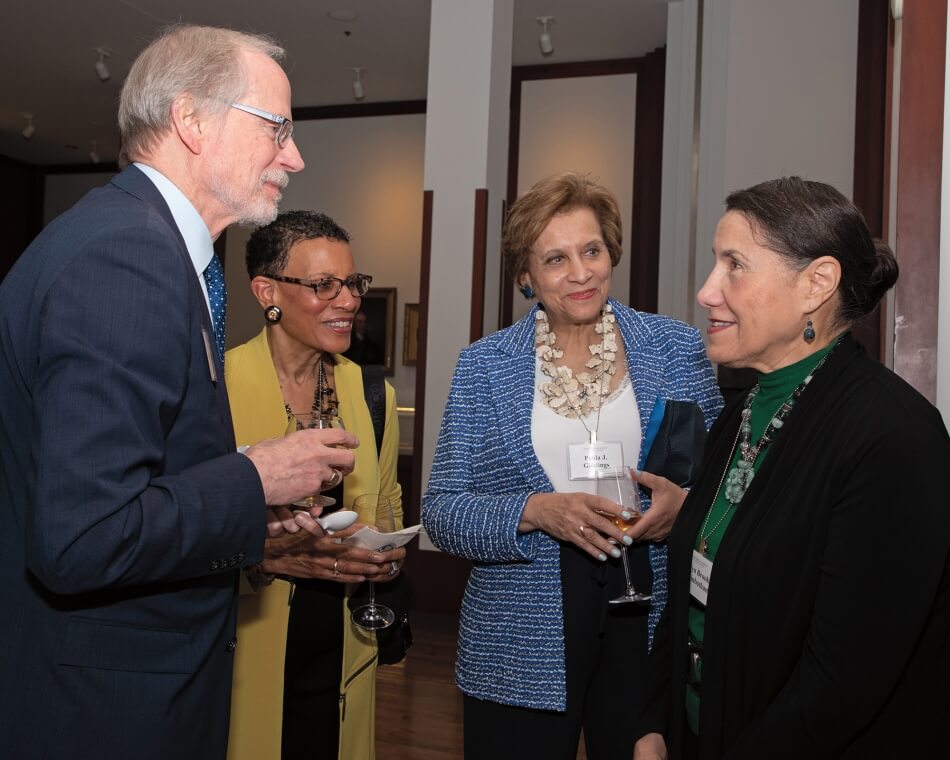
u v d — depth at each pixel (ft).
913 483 3.33
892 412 3.53
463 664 5.75
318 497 4.86
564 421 5.83
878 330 10.84
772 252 3.91
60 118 30.17
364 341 26.63
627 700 5.40
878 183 14.62
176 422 3.85
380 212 27.12
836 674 3.37
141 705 3.73
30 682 3.65
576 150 23.54
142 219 3.69
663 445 5.53
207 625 4.06
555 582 5.46
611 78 23.36
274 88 4.28
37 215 36.09
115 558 3.30
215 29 4.28
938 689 3.52
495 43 17.79
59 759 3.61
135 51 24.16
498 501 5.51
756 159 16.63
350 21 21.85
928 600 3.27
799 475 3.74
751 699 3.77
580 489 5.39
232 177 4.17
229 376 5.97
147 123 4.07
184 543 3.51
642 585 5.47
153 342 3.51
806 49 16.43
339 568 5.15
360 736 5.99
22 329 3.57
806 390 3.96
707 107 17.44
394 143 27.14
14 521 3.74
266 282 5.95
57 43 23.71
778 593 3.69
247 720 5.39
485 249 17.49
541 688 5.36
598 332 6.08
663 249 20.06
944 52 4.29
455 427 6.02
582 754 10.61
